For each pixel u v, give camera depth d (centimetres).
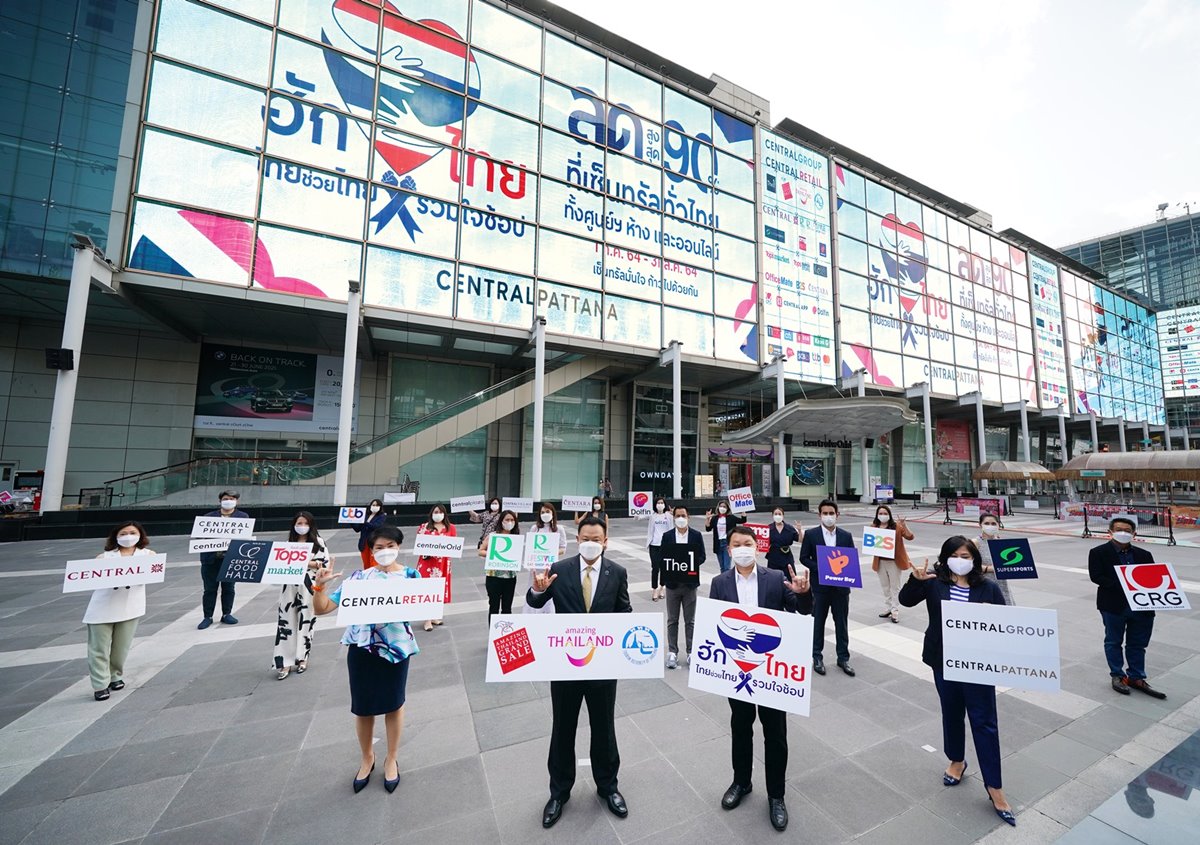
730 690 314
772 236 2855
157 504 1554
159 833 287
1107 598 509
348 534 1595
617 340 2334
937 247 3622
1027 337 4112
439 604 348
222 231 1638
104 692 465
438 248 1972
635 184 2448
